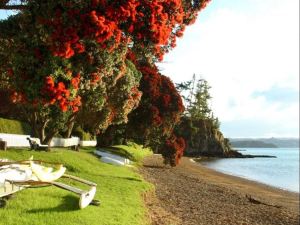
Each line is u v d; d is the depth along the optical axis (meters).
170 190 29.20
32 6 13.13
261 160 147.62
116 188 21.36
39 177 15.65
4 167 14.69
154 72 50.03
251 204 30.02
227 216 23.42
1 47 15.79
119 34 12.94
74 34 12.50
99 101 27.56
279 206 32.16
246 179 59.28
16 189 13.95
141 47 14.77
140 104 49.34
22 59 13.54
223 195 32.06
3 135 29.70
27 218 12.70
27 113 33.19
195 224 19.70
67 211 14.25
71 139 43.53
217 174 60.34
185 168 59.75
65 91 13.17
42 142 32.75
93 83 14.34
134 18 12.70
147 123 49.28
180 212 22.03
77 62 13.59
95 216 14.54
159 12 13.11
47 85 12.99
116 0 12.52
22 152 26.03
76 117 37.34
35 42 13.45
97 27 12.23
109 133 56.75
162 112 50.25
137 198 20.19
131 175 30.27
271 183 58.56
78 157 30.84
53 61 13.16
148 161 56.88
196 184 36.56
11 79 14.70
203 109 151.62
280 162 134.25
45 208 14.04
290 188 53.59
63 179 20.27
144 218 17.06
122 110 36.09
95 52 13.61
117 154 50.44
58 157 27.27
